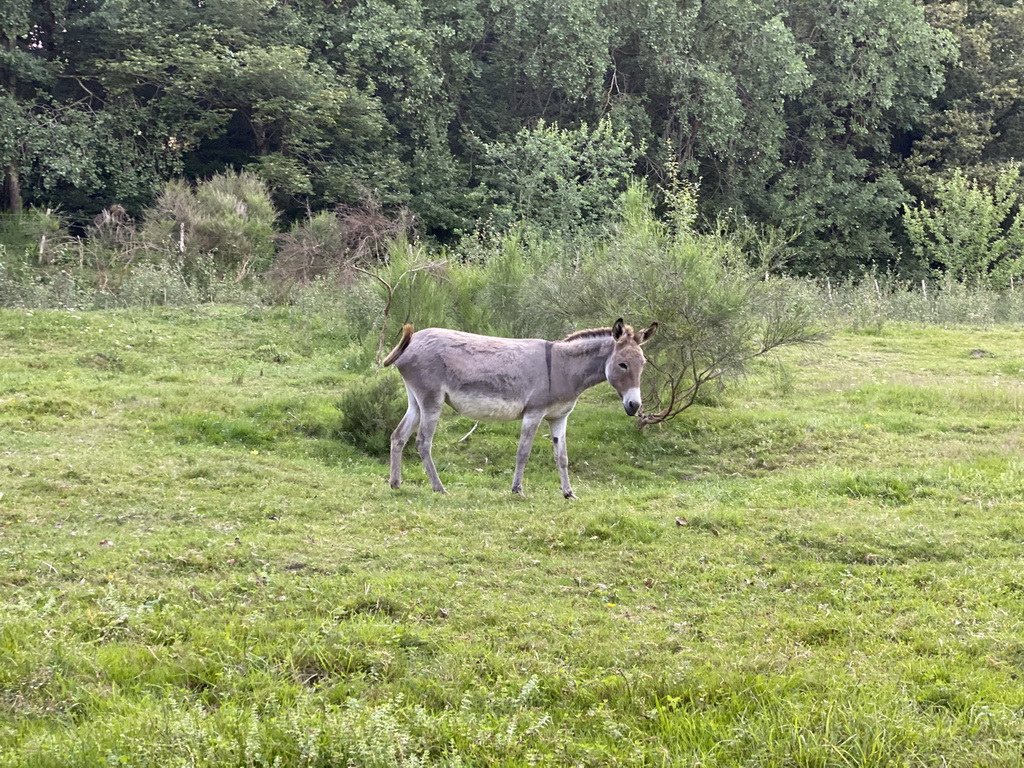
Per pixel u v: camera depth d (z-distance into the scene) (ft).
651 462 35.58
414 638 16.29
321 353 50.62
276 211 85.97
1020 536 23.44
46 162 78.02
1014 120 115.85
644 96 100.12
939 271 101.09
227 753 12.00
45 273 64.64
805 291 63.87
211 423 35.14
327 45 92.12
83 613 16.92
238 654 15.35
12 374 40.29
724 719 13.60
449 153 96.73
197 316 54.70
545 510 26.66
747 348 37.19
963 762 12.34
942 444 35.35
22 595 17.92
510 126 101.81
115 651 15.17
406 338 29.22
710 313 35.68
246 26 89.15
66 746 11.93
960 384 46.57
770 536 23.75
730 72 100.58
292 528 24.06
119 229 71.20
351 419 35.68
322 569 20.58
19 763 11.59
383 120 92.07
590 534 23.90
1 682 13.87
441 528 24.57
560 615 17.98
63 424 33.83
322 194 91.61
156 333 49.98
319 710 13.09
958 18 113.91
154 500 26.16
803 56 100.68
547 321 40.68
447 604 18.42
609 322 37.24
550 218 85.97
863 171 105.50
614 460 35.58
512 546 23.18
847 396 43.75
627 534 23.95
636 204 46.70
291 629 16.57
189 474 29.04
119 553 20.88
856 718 13.05
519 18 92.58
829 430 37.11
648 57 98.89
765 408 41.65
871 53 101.09
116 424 34.40
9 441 30.96
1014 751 12.50
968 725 13.32
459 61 96.17
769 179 108.47
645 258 37.83
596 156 87.97
